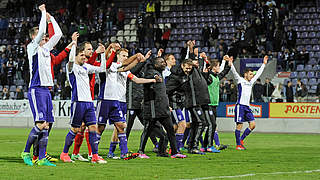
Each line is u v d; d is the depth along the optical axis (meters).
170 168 26.95
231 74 87.88
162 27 108.75
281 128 74.56
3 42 112.75
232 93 77.62
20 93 90.06
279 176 23.98
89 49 28.84
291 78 87.06
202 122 35.91
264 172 25.56
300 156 35.56
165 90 32.44
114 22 109.50
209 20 107.56
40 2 117.06
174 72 35.72
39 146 27.91
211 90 40.91
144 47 102.19
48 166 27.31
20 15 119.50
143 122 36.84
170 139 32.97
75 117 28.97
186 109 37.81
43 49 27.47
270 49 92.94
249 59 88.12
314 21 100.62
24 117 88.25
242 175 24.16
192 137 36.50
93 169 26.20
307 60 88.12
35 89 27.27
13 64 98.62
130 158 31.72
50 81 27.81
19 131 72.19
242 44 90.12
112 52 30.88
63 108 84.88
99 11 106.94
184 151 38.91
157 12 105.31
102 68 29.88
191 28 106.75
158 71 32.31
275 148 43.59
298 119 73.75
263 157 34.47
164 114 32.09
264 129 75.50
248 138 59.56
